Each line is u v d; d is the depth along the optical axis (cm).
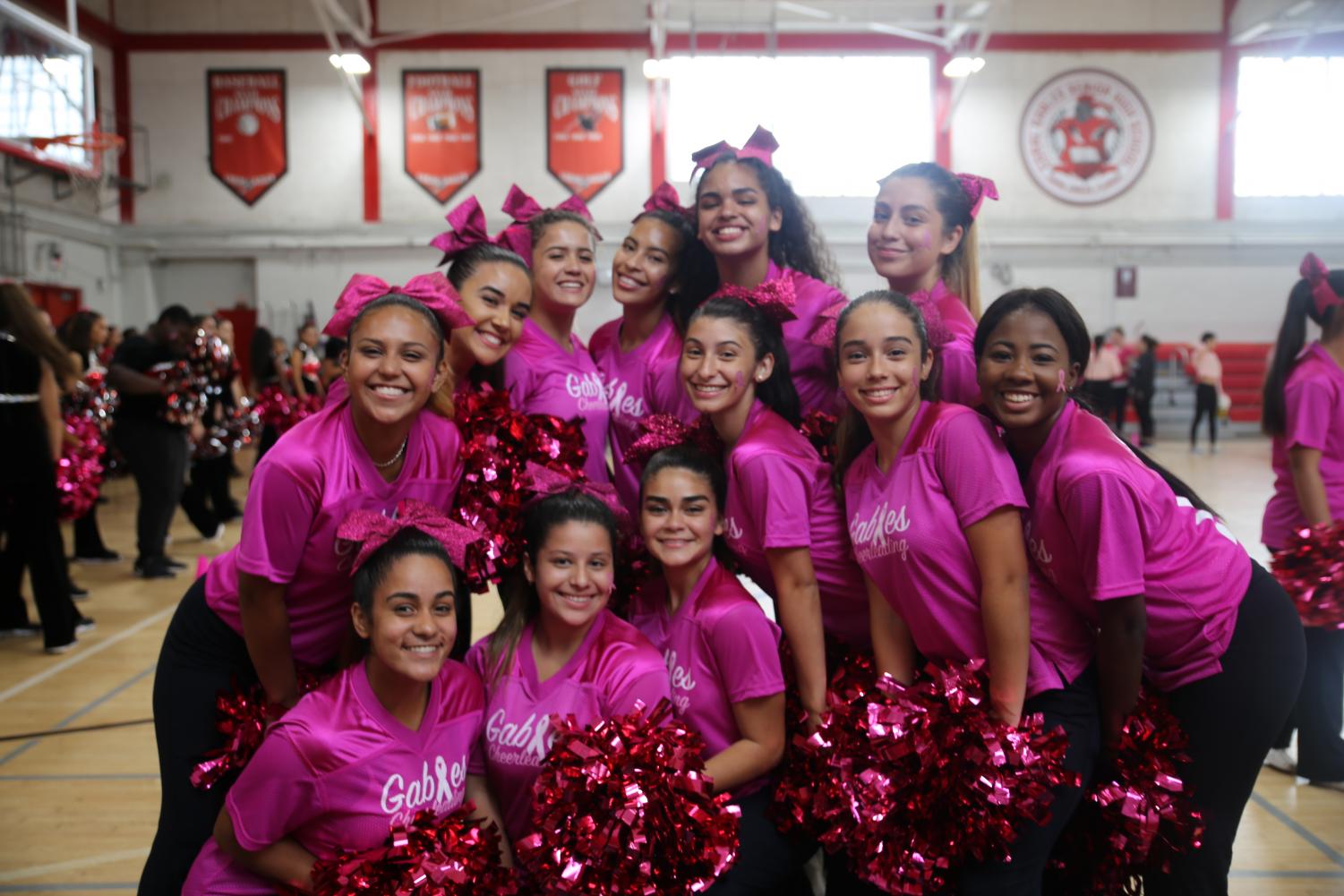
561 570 193
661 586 220
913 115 1523
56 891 244
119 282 1524
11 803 297
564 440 228
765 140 239
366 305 184
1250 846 262
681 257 249
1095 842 193
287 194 1522
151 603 539
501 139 1514
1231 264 1553
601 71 1504
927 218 218
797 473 201
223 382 664
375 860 173
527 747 196
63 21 1282
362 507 189
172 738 198
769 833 199
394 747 183
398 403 179
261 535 181
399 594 175
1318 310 288
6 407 423
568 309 252
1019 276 1556
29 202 1296
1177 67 1516
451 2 1495
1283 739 314
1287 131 1527
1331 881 245
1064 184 1537
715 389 208
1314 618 270
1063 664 189
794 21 1497
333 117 1510
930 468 184
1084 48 1512
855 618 218
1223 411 1542
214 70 1504
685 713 206
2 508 448
